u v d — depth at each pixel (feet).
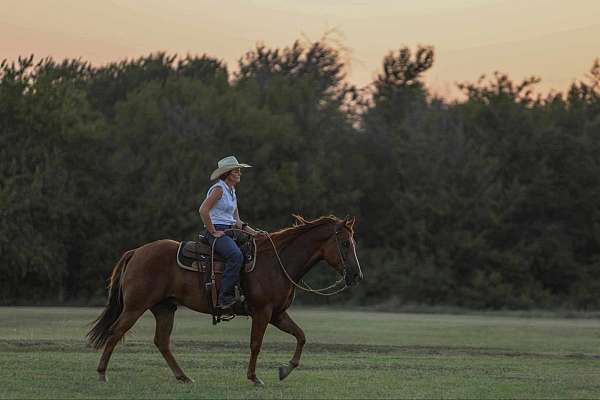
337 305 179.93
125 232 171.12
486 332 93.04
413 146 198.39
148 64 236.84
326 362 54.19
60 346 60.13
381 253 193.36
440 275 180.45
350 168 206.28
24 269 157.17
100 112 195.93
